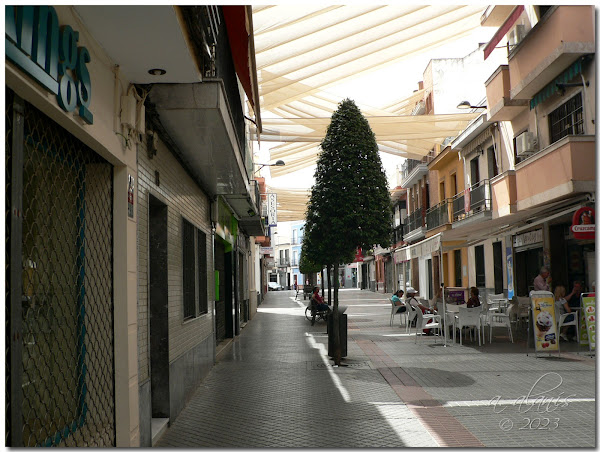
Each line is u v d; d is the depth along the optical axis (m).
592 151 12.96
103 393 4.82
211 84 5.82
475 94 27.02
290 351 13.25
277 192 34.59
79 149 4.64
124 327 5.03
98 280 4.83
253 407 7.51
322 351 13.11
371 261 66.25
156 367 6.75
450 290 18.28
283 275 109.94
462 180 26.70
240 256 21.78
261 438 6.01
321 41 9.27
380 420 6.66
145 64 4.92
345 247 11.15
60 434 4.16
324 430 6.27
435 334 15.75
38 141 3.79
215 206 11.80
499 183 17.95
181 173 8.31
